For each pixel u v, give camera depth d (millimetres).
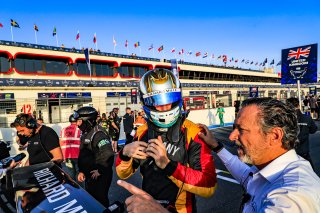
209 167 1390
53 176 1959
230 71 42531
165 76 1460
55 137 3131
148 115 1500
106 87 20344
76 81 21266
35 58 21266
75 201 1394
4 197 2957
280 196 709
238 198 3781
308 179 736
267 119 864
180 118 1530
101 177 2689
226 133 12219
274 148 882
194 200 1511
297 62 9281
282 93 41094
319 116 15367
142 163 1537
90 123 2857
